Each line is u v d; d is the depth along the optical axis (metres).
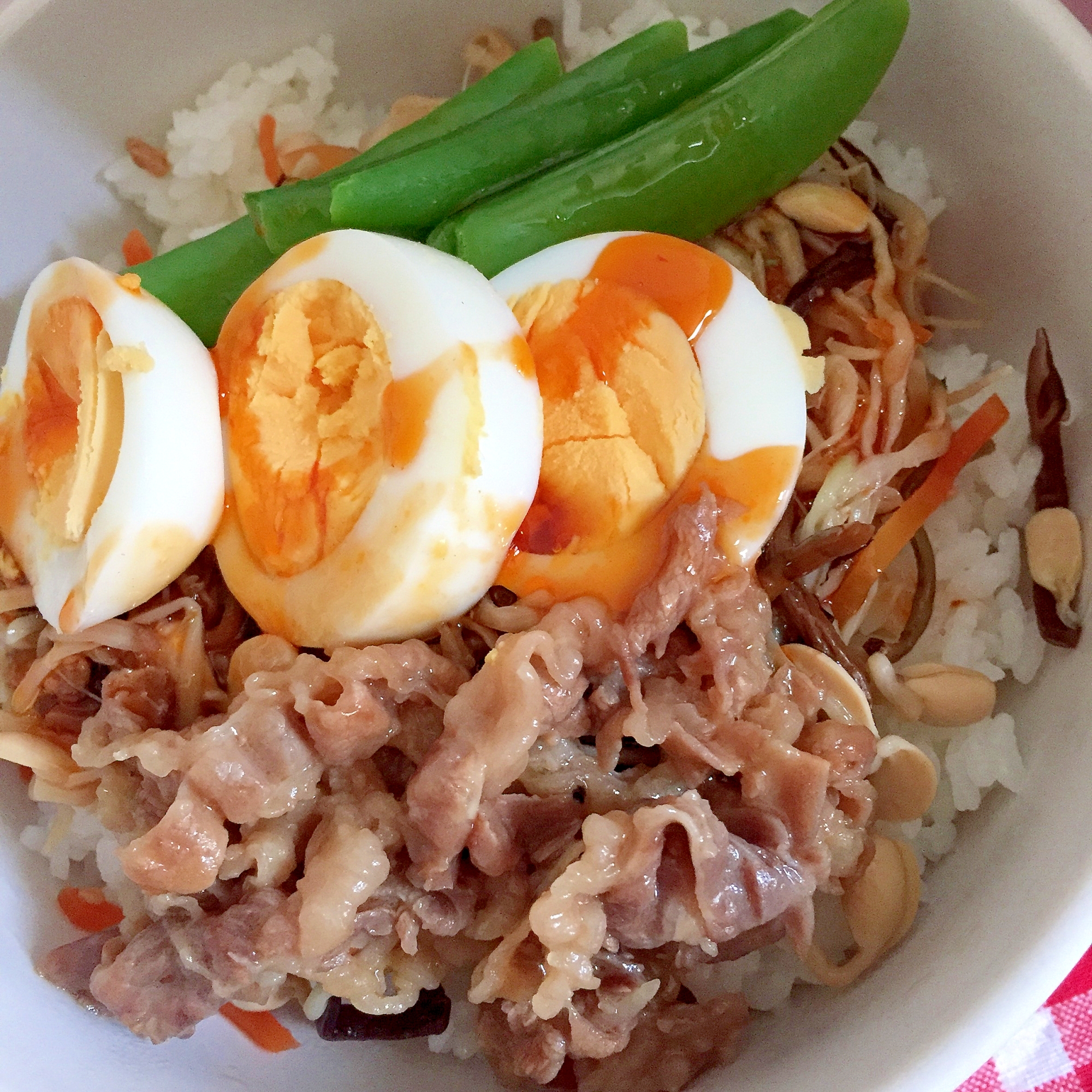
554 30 0.21
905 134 0.19
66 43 0.20
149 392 0.16
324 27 0.21
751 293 0.17
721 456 0.16
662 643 0.16
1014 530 0.18
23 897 0.18
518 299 0.17
